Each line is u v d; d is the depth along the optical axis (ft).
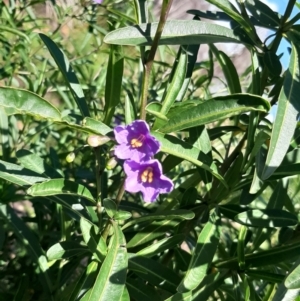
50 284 0.87
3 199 1.00
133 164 0.62
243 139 0.87
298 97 0.66
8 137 1.10
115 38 0.72
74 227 1.06
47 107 0.62
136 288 0.79
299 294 0.67
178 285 0.73
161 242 0.78
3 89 0.60
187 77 0.83
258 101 0.66
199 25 0.77
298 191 1.11
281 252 0.78
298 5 0.85
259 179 0.69
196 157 0.71
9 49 1.36
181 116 0.68
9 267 1.17
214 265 0.83
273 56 0.79
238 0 0.81
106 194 0.97
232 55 1.53
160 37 0.71
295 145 0.78
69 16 1.38
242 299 0.78
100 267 0.70
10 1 1.39
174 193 0.92
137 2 0.75
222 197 0.83
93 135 0.64
